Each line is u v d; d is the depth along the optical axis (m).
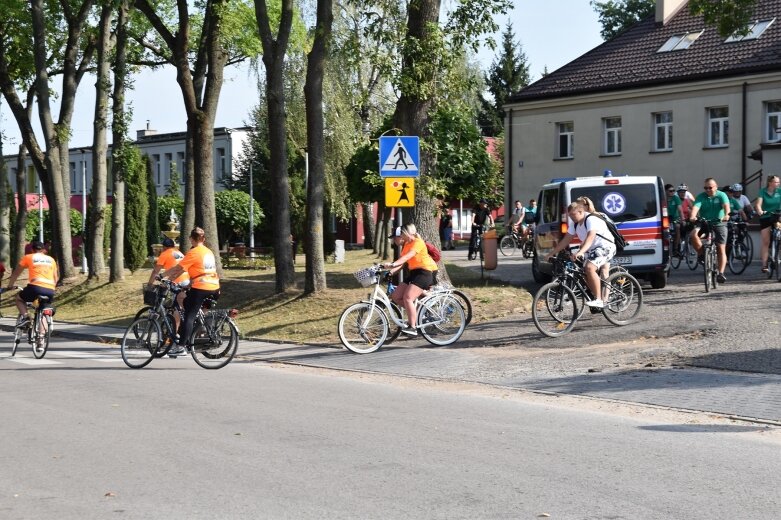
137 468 7.36
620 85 40.94
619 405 9.80
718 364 11.43
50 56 34.00
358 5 18.78
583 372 11.74
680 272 23.25
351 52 18.94
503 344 14.33
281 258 20.92
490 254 23.05
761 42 37.84
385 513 5.97
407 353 14.43
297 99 38.44
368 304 15.00
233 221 56.88
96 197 29.56
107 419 9.60
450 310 15.01
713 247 17.88
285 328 18.05
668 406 9.56
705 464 7.18
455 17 18.17
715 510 5.94
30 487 6.83
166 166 79.62
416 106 18.62
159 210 57.94
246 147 61.38
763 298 16.16
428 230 18.86
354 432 8.64
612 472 6.96
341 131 38.88
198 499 6.39
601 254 14.59
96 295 27.77
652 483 6.62
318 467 7.26
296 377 12.88
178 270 14.35
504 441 8.14
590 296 14.59
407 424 9.02
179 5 24.48
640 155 40.72
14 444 8.39
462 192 32.62
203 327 14.24
